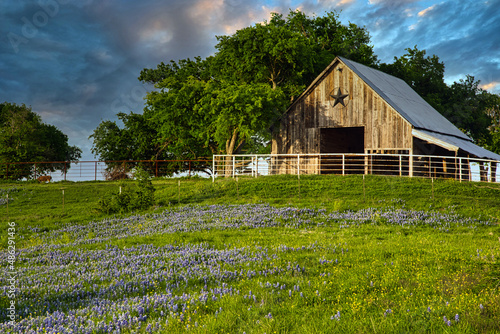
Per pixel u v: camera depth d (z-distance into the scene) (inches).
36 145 2383.1
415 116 1445.6
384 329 286.2
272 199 1104.2
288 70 1760.6
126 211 1130.0
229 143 1691.7
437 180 1191.6
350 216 892.0
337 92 1466.5
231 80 1713.8
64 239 836.0
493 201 981.8
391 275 420.5
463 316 297.3
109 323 326.0
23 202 1333.7
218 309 358.0
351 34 2239.2
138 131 2149.4
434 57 2456.9
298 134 1539.1
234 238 721.6
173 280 467.5
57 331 314.2
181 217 976.3
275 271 483.2
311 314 331.6
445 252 523.8
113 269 531.8
